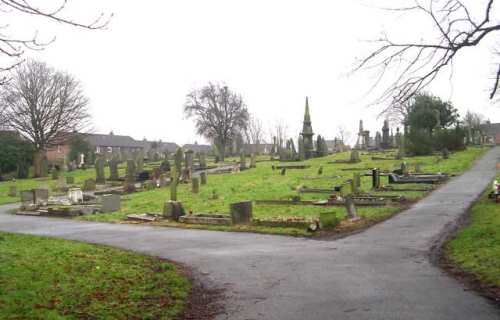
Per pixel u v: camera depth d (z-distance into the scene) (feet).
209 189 103.24
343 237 46.01
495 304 23.48
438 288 26.76
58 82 188.75
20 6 21.45
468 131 220.43
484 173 101.71
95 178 152.15
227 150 269.23
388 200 67.51
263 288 28.78
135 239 50.88
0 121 171.42
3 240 48.93
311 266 34.22
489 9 26.84
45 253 39.75
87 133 199.52
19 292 25.49
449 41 27.94
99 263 35.73
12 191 122.31
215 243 46.60
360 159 154.92
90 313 23.06
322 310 23.88
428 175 97.81
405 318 22.07
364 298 25.63
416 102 195.21
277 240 46.88
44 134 185.37
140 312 23.86
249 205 58.80
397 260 34.71
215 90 269.23
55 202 93.15
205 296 27.55
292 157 191.62
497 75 30.12
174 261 38.22
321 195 81.15
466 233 41.19
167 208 66.59
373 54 30.12
